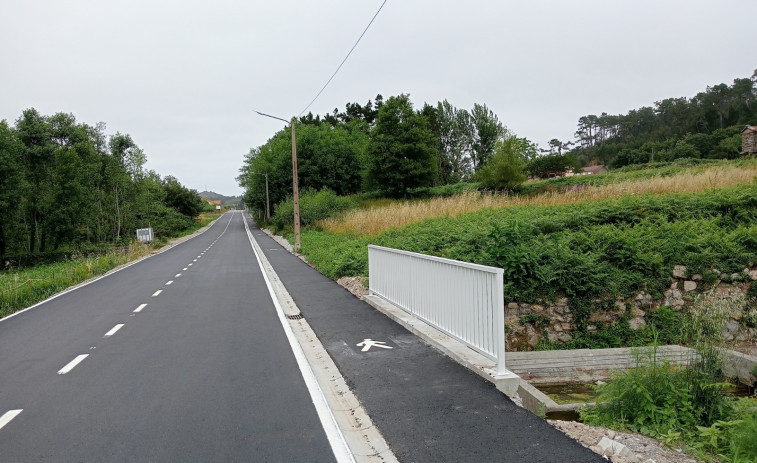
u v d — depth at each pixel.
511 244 10.64
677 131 108.56
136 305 13.20
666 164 50.69
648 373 5.26
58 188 47.56
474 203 24.62
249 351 7.93
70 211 47.97
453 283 7.08
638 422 4.79
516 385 5.61
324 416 5.09
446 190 60.97
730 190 15.25
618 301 10.32
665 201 14.55
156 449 4.35
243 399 5.65
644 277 10.63
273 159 81.88
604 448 4.10
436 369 6.36
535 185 46.25
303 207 48.16
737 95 113.38
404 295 9.59
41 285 17.69
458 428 4.54
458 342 7.17
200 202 122.00
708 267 10.70
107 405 5.53
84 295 16.03
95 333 9.70
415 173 59.38
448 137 89.25
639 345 9.67
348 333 8.70
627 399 5.02
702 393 4.97
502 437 4.32
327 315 10.52
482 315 6.16
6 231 47.12
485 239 12.83
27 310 13.33
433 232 17.67
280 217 57.94
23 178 45.84
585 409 5.40
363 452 4.22
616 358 8.41
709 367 5.26
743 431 4.14
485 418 4.75
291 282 16.84
